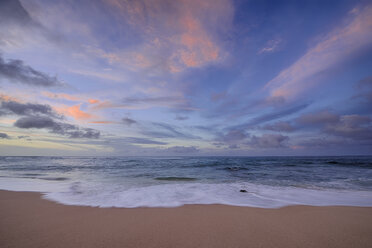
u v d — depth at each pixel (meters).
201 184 9.50
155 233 3.40
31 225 3.76
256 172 16.27
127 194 6.89
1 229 3.54
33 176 12.44
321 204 5.60
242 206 5.34
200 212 4.73
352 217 4.38
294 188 8.39
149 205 5.38
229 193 7.20
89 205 5.34
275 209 5.04
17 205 5.30
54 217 4.28
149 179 11.55
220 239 3.17
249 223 3.96
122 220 4.11
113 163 29.12
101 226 3.73
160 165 25.14
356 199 6.28
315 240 3.16
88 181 10.40
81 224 3.84
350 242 3.08
